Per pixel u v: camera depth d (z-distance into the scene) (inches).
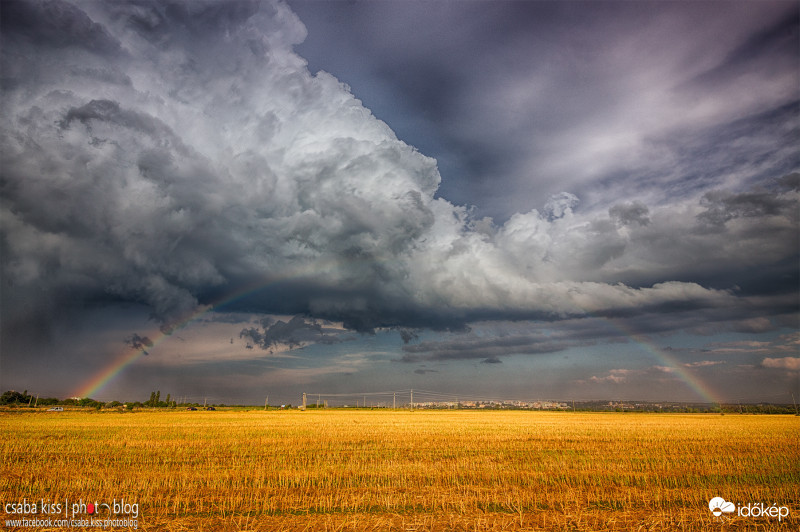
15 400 7470.5
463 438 1662.2
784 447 1379.2
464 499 687.1
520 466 986.7
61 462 1029.2
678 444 1471.5
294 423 2689.5
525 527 569.3
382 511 636.1
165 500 684.7
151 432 1888.5
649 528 568.7
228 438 1624.0
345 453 1226.0
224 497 698.2
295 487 770.2
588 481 834.2
